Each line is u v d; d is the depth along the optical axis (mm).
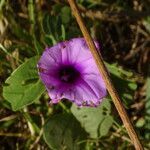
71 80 215
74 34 252
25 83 217
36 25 287
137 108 287
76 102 208
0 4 274
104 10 311
